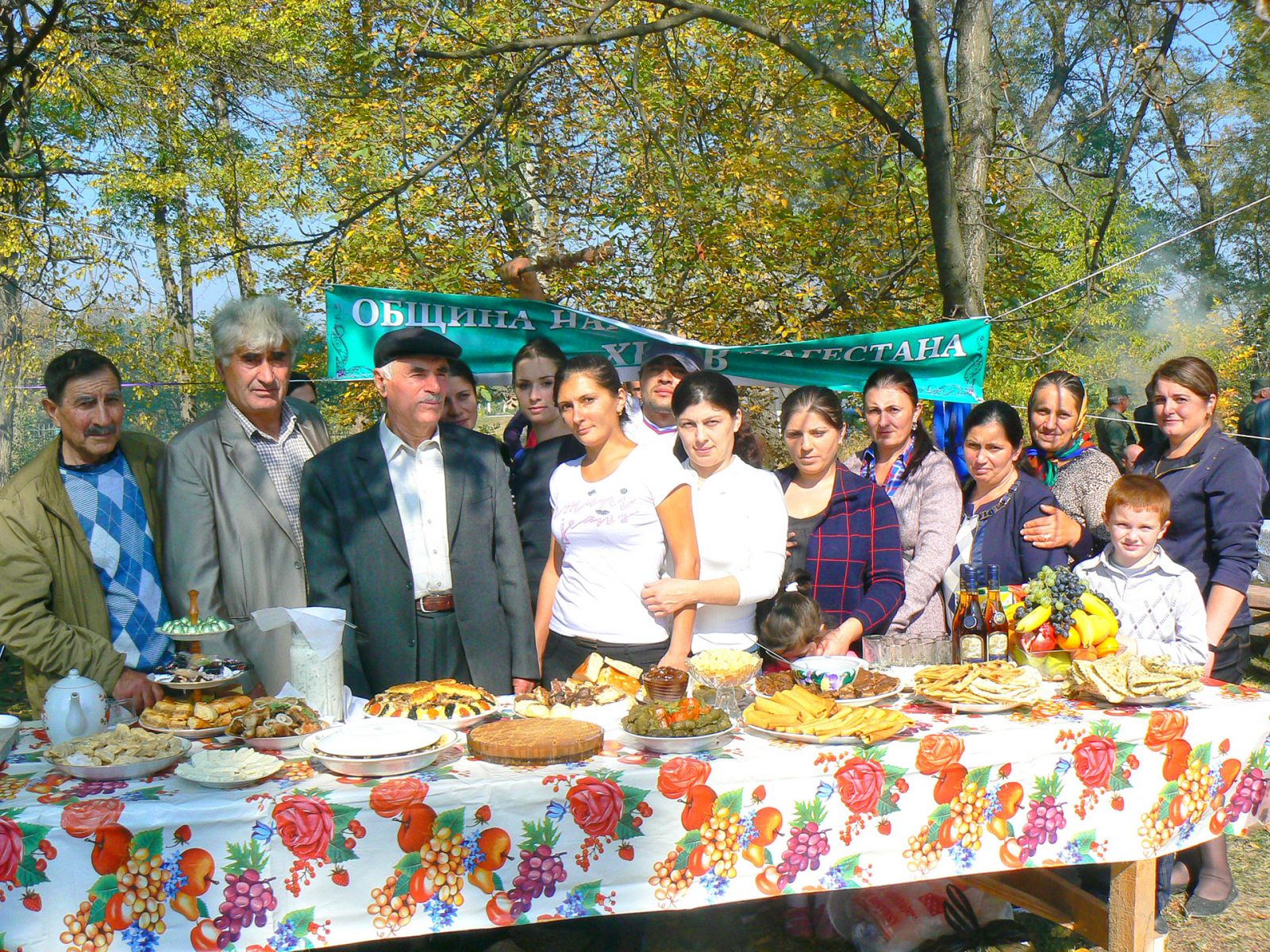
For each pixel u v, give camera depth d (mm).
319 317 10055
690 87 8688
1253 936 3330
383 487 3131
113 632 3273
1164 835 2766
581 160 9242
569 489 3328
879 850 2500
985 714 2760
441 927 2279
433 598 3150
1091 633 3037
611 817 2338
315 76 11555
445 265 9336
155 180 11812
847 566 3500
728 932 3367
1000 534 3627
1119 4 6961
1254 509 3521
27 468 3219
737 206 8633
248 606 3096
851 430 8234
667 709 2521
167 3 10430
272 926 2213
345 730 2420
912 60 8336
